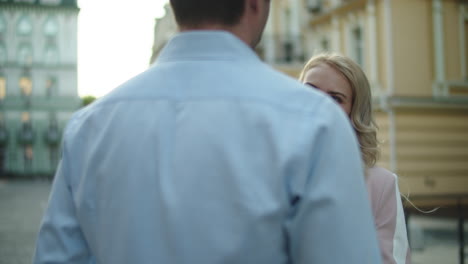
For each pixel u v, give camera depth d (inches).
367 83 89.5
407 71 598.2
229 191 40.6
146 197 42.9
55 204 49.5
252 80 44.3
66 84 2192.4
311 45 763.4
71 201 49.3
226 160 41.1
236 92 43.4
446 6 615.2
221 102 43.2
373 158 84.8
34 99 2170.3
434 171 609.0
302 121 41.7
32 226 553.3
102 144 46.7
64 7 2169.0
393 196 78.4
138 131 44.8
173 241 40.9
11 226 553.0
